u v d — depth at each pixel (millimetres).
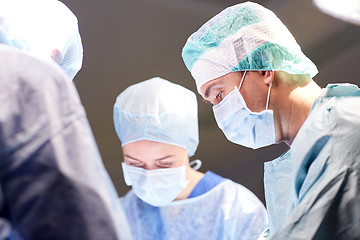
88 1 3012
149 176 2047
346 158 1072
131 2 3041
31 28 1063
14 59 795
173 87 2244
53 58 1146
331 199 1035
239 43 1483
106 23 3205
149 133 2076
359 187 1040
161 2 3055
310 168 1110
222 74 1500
